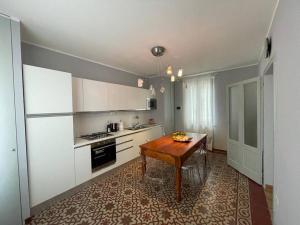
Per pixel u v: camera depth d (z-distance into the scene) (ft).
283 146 4.51
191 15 5.80
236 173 10.50
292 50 3.79
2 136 5.65
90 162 9.19
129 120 15.08
